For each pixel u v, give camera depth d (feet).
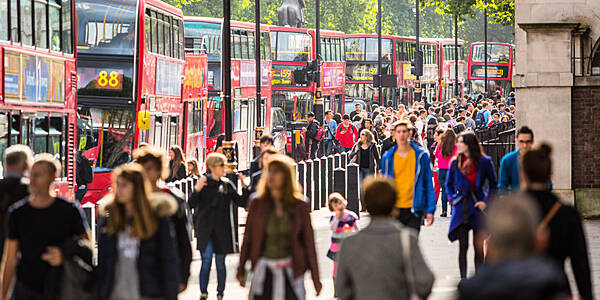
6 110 83.66
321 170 138.00
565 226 39.52
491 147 138.82
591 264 77.97
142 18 132.26
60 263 42.88
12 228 43.52
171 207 40.81
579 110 110.73
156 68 140.77
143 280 40.19
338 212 66.13
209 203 66.80
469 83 468.34
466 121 219.00
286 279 46.55
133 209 40.14
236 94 195.72
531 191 40.29
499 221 23.08
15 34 86.94
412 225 69.62
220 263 67.36
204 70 180.14
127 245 40.27
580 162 110.93
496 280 22.49
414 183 69.41
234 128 194.39
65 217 43.42
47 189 43.45
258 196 47.03
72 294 42.75
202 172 180.34
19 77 87.40
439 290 69.15
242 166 201.46
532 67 111.04
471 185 67.41
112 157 128.47
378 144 199.31
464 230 67.67
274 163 46.80
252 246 46.73
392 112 241.35
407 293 37.09
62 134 99.91
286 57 265.54
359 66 334.24
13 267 43.86
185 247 46.44
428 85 402.11
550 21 112.78
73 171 103.04
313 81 237.45
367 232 37.37
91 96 129.49
